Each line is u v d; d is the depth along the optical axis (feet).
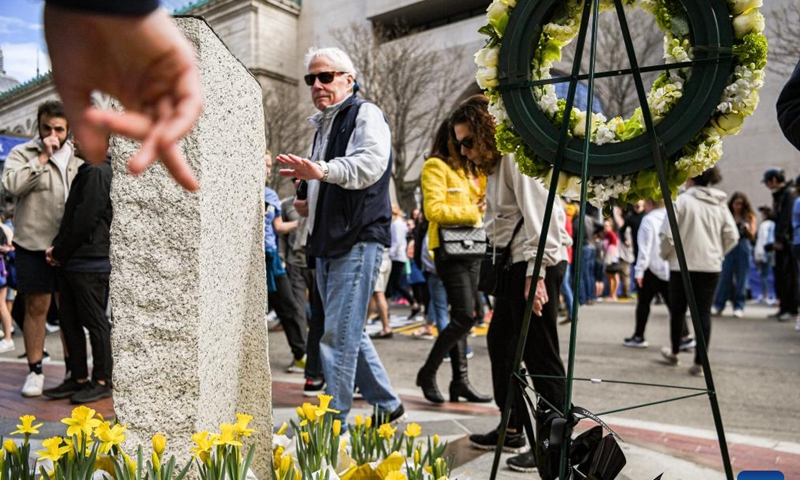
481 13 80.89
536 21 5.85
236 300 7.19
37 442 10.20
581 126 5.81
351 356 10.35
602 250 47.78
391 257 34.30
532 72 6.02
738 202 34.19
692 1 5.27
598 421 5.66
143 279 6.21
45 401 14.19
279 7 92.02
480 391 16.74
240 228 7.30
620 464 5.53
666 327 30.19
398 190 74.18
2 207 33.81
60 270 14.14
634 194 5.89
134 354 6.19
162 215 6.21
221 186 6.72
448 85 75.72
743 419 13.70
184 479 6.02
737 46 5.19
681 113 5.35
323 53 11.18
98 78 1.82
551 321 9.50
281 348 24.39
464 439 11.36
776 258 32.35
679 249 5.27
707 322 18.49
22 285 14.65
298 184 11.94
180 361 6.17
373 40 83.35
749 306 41.96
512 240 9.90
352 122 10.70
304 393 15.52
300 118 90.63
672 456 10.64
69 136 15.53
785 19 53.88
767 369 19.33
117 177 6.27
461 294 14.25
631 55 5.39
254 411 7.63
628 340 24.38
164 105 1.86
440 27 80.59
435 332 27.78
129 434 6.13
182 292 6.18
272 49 91.56
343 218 10.30
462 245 13.92
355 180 9.93
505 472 9.55
